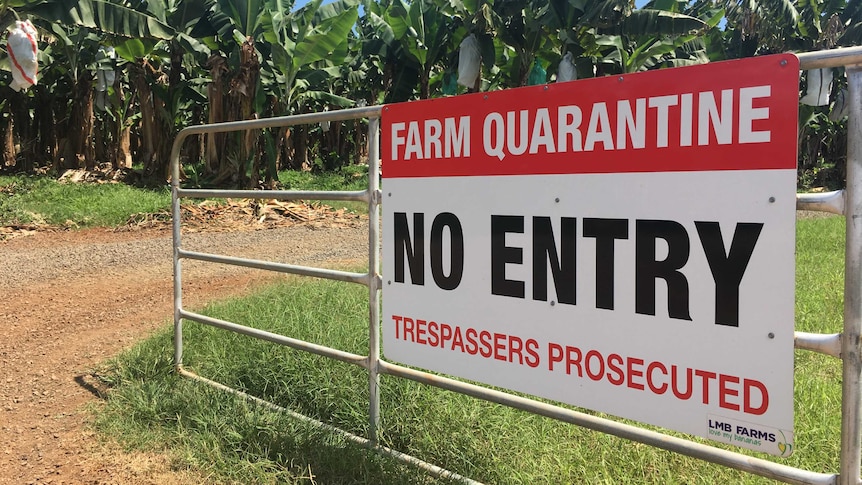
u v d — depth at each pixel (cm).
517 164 201
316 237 912
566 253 191
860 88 139
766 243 153
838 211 143
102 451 261
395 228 238
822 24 1481
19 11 918
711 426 165
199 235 906
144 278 623
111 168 1644
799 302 429
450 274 222
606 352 184
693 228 165
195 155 2222
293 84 1321
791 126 148
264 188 1268
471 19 1194
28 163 1788
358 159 2933
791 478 151
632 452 235
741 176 156
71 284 594
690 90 163
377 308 246
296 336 363
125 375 336
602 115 180
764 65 151
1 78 1636
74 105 1551
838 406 265
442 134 220
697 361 166
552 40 1220
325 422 277
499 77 1568
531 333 201
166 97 1459
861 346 142
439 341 227
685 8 1343
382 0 1623
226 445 259
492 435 245
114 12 952
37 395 325
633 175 175
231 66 1306
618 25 1064
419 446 246
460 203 217
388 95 1481
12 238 836
